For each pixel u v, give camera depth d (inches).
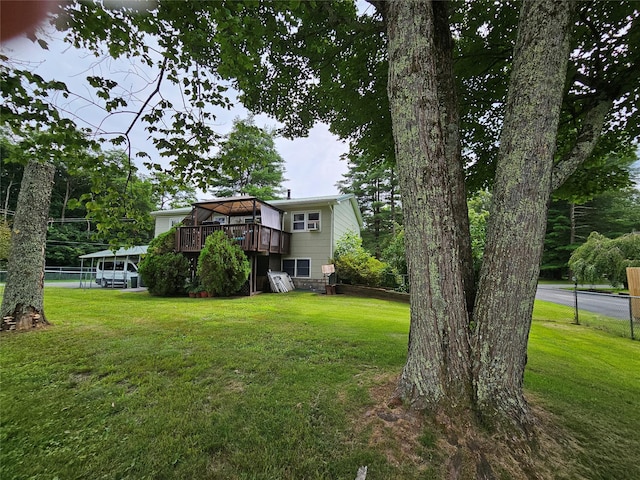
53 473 60.9
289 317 226.2
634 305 272.2
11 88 87.0
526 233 70.7
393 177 856.3
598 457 66.4
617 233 791.1
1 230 430.3
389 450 66.6
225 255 374.3
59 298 336.2
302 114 194.7
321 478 59.8
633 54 127.4
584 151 88.0
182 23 101.2
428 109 80.3
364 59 161.3
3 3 56.5
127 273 582.2
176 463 63.9
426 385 77.0
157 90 120.6
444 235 78.3
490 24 148.5
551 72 70.2
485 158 199.5
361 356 130.2
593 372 122.7
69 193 1000.2
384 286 422.9
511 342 72.4
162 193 161.2
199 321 207.6
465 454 63.9
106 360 124.9
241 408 85.7
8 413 82.4
